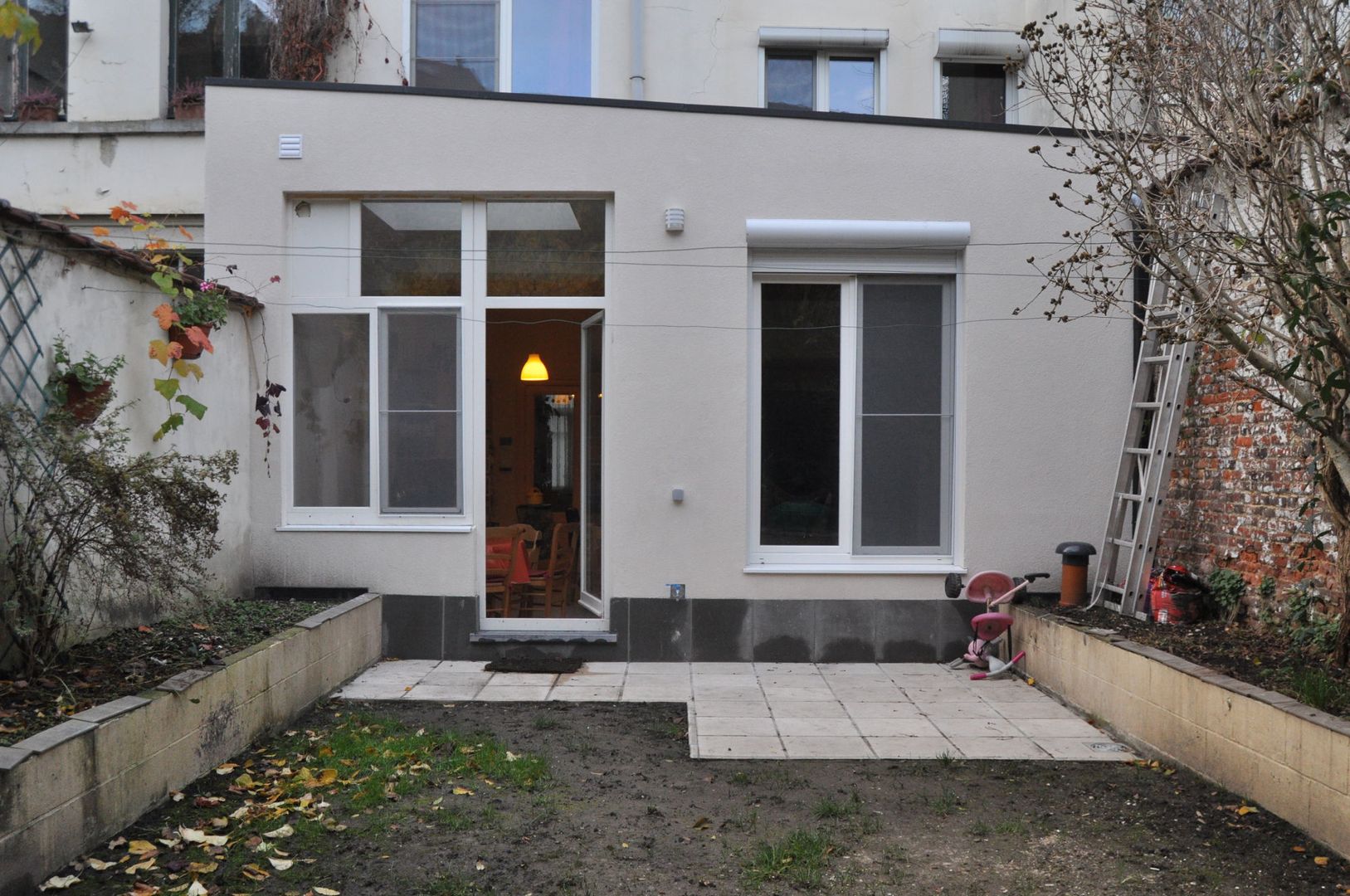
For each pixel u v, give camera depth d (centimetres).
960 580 796
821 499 829
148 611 613
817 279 827
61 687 478
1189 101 561
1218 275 574
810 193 805
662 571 803
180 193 984
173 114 999
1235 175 543
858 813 488
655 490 802
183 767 485
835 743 602
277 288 805
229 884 391
